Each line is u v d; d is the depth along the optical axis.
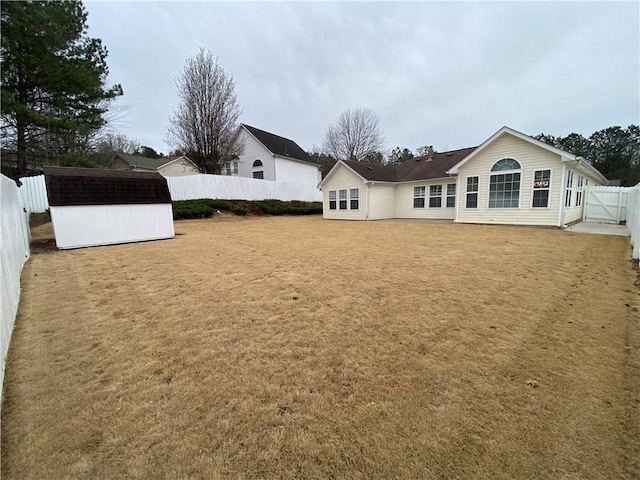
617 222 14.35
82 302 4.08
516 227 12.38
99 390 2.22
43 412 1.99
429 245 8.26
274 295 4.26
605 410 1.95
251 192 21.55
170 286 4.74
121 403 2.07
